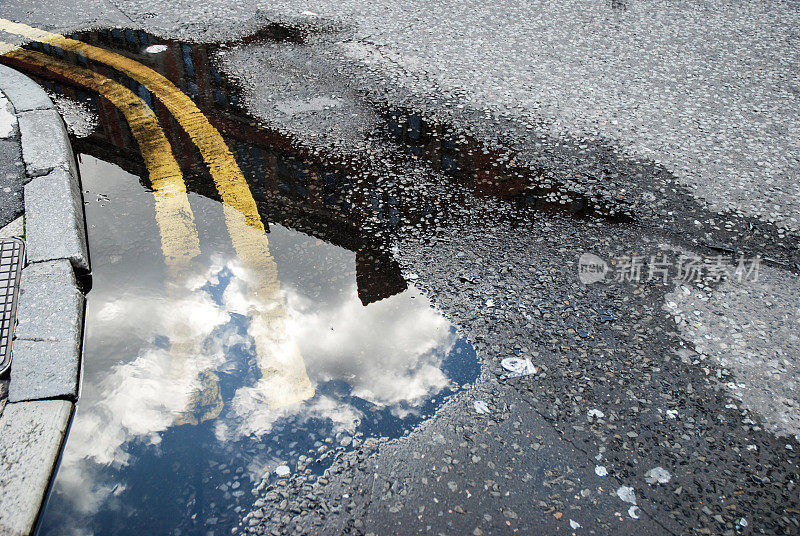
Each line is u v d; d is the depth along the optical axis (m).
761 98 5.11
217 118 5.01
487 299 3.31
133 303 3.35
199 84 5.49
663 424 2.65
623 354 2.97
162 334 3.18
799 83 5.31
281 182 4.27
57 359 2.91
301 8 6.92
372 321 3.21
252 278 3.51
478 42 6.13
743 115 4.87
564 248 3.63
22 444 2.56
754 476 2.46
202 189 4.24
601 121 4.82
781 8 6.76
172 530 2.34
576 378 2.86
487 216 3.90
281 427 2.70
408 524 2.32
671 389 2.80
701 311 3.18
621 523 2.31
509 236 3.73
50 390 2.79
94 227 3.90
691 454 2.54
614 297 3.29
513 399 2.78
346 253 3.66
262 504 2.41
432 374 2.91
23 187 4.00
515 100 5.12
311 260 3.62
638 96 5.17
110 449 2.62
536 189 4.12
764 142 4.54
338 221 3.90
